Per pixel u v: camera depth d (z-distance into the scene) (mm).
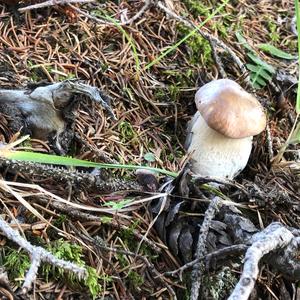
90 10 454
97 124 377
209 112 356
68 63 404
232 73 460
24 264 272
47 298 275
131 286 297
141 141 385
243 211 342
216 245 309
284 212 349
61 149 342
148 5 459
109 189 328
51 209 307
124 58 427
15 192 292
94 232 309
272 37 523
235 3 549
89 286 279
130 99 404
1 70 370
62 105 333
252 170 402
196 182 333
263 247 277
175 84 430
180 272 294
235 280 318
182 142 405
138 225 321
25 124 338
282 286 329
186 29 467
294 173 402
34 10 428
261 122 364
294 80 467
